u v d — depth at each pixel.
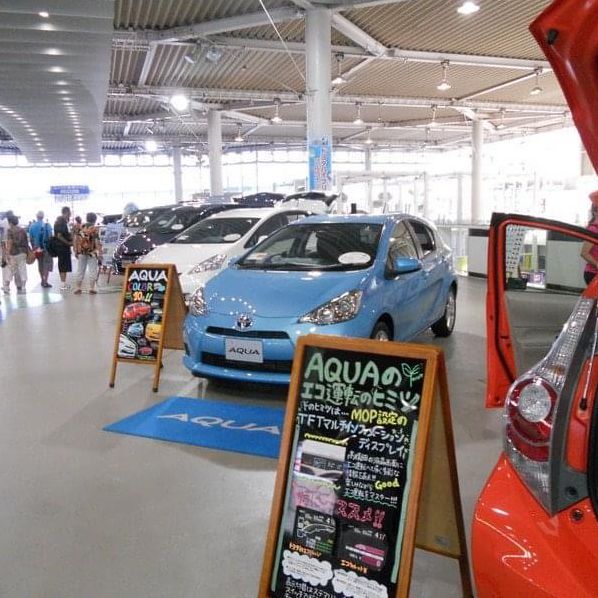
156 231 11.54
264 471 3.39
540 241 9.89
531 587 1.42
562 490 1.53
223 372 4.38
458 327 7.17
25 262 11.34
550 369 1.68
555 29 1.59
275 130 25.02
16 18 8.06
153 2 10.03
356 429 2.02
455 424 4.04
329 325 4.14
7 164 28.34
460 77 16.30
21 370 5.71
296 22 11.12
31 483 3.30
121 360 5.08
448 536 2.12
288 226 5.60
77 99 13.14
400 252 5.22
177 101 15.10
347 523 1.97
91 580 2.44
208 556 2.59
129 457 3.62
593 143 1.79
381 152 32.00
